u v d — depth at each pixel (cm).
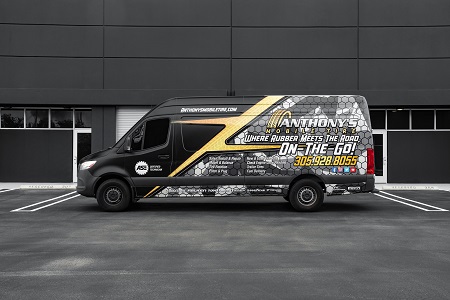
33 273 565
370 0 1922
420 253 672
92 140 1920
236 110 1123
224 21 1922
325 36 1919
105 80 1905
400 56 1909
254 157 1111
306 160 1109
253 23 1923
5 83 1889
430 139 1981
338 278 542
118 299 467
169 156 1116
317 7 1923
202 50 1919
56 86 1898
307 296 476
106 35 1909
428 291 491
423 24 1912
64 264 610
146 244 739
